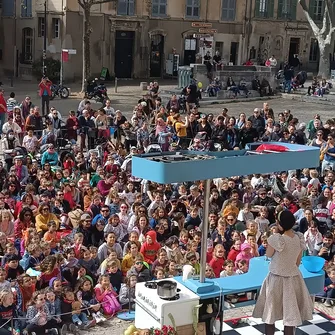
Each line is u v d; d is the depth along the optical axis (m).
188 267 7.62
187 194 13.84
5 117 20.81
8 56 42.12
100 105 29.44
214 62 34.12
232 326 8.36
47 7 38.34
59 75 38.09
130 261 10.31
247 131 19.52
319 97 34.12
